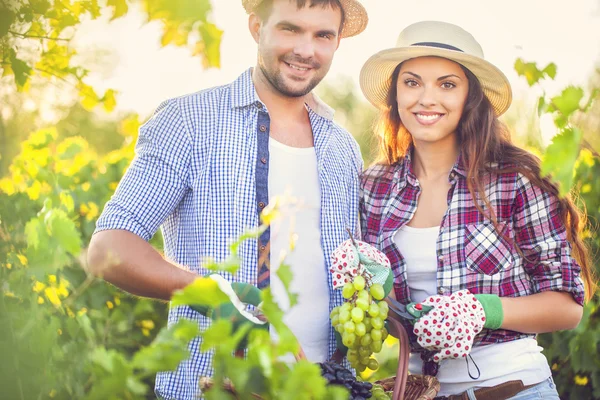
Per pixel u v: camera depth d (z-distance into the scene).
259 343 1.56
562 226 2.73
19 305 2.59
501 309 2.56
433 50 2.76
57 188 3.62
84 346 2.65
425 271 2.80
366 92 3.18
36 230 2.05
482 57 2.94
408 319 2.66
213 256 2.68
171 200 2.68
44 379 2.39
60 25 2.50
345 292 2.44
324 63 2.81
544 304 2.65
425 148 2.92
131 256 2.49
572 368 4.32
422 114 2.82
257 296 2.17
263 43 2.78
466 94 2.86
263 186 2.73
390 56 2.88
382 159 3.10
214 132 2.74
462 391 2.67
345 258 2.49
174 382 2.64
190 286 1.51
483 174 2.81
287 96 2.85
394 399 2.31
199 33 1.61
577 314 2.69
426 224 2.87
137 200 2.61
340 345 2.67
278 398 1.56
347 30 3.19
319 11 2.73
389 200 2.95
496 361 2.66
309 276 2.75
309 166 2.87
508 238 2.75
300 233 2.78
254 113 2.81
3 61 2.53
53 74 2.72
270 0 2.74
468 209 2.80
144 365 1.53
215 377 1.56
